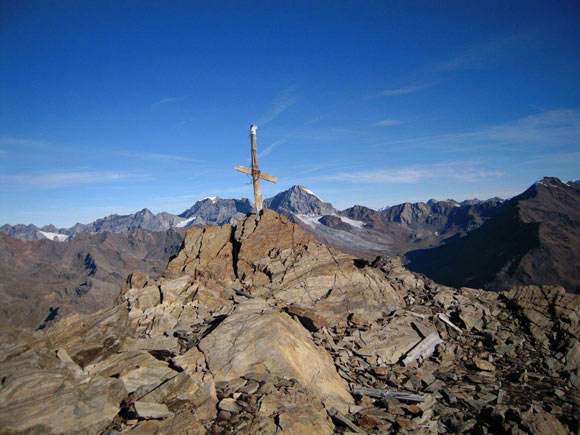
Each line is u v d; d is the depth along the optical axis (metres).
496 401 14.22
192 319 17.80
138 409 10.30
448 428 12.45
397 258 27.27
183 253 24.88
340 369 15.48
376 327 18.98
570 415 13.22
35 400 9.40
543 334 19.11
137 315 17.69
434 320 20.11
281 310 18.80
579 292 121.00
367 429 11.63
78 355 12.45
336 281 21.94
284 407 11.16
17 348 10.73
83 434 9.22
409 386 14.87
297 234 25.70
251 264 24.00
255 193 27.12
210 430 10.23
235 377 12.88
